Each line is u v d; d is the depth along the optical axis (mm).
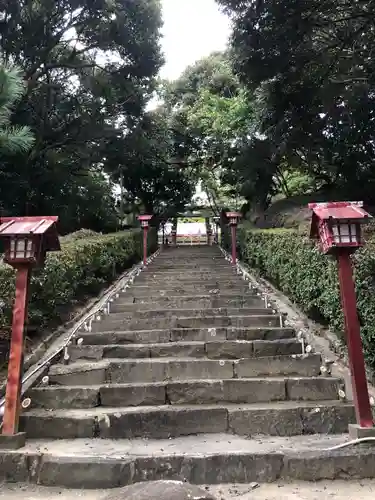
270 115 11211
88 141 13797
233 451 3338
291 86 10102
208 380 4473
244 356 5234
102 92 13266
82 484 3164
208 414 3949
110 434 3861
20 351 3715
